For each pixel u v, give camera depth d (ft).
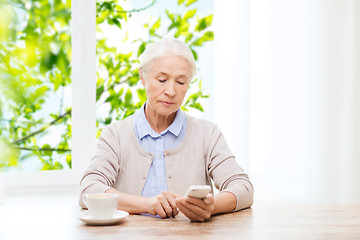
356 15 8.28
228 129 7.89
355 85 8.29
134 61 8.16
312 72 8.17
